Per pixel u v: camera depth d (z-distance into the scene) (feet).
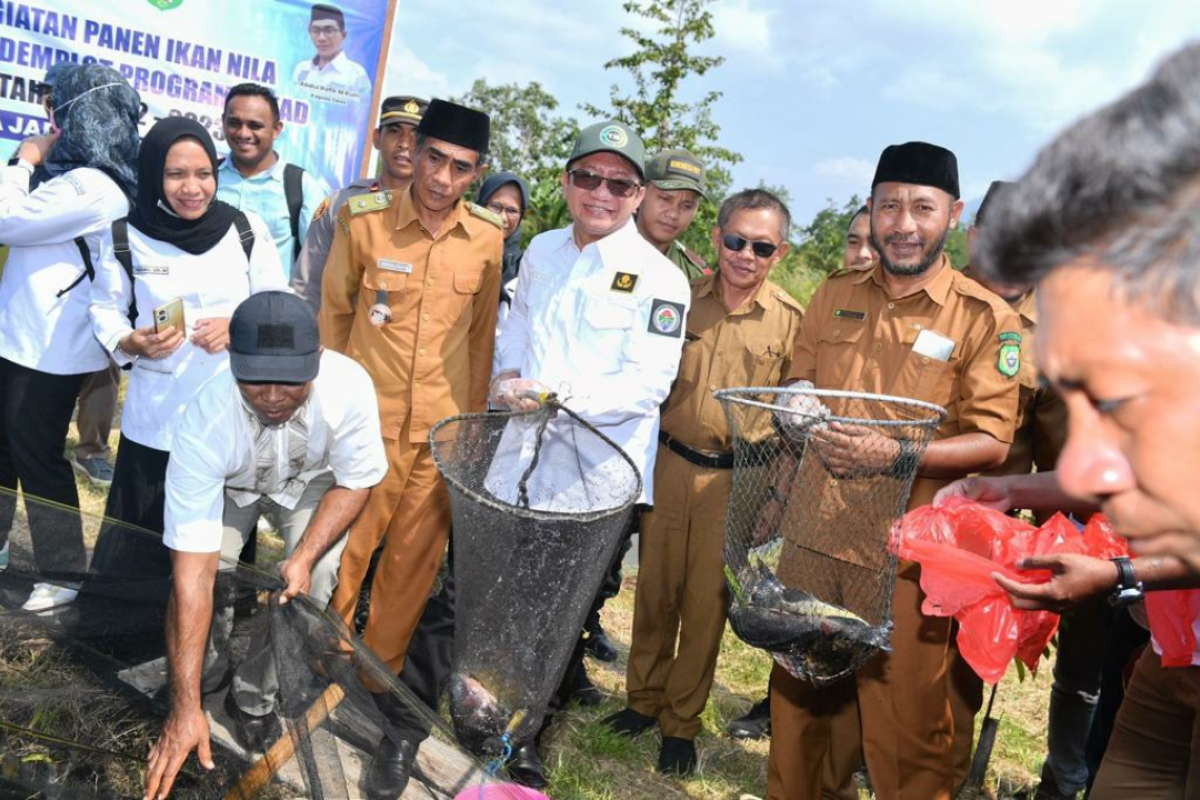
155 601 8.46
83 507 17.98
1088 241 2.30
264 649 8.47
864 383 10.21
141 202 11.51
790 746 10.48
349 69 21.68
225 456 8.73
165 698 8.24
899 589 9.68
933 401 9.88
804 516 8.69
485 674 8.50
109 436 21.91
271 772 7.84
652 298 11.76
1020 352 9.72
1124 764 8.93
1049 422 12.47
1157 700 8.68
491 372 13.29
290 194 16.52
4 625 8.25
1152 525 2.66
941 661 9.76
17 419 13.02
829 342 10.61
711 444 12.84
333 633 8.85
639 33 53.42
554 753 12.71
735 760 13.78
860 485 8.48
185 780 8.04
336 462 9.99
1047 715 16.46
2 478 14.21
